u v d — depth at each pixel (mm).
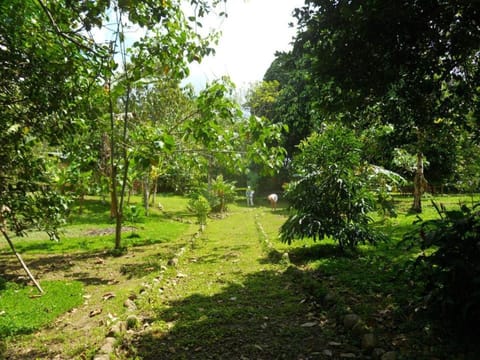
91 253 8367
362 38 3598
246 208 21578
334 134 6852
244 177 32688
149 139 6676
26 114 3824
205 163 10672
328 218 6543
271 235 9867
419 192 11961
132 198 22406
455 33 3662
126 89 8203
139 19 3715
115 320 3666
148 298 4477
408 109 4707
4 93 3764
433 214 11125
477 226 2875
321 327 3348
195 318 3717
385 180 9367
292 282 4969
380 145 6488
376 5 3381
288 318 3643
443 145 5719
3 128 3912
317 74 3965
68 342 3336
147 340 3215
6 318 3938
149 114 14695
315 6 3770
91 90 5582
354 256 6191
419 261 3197
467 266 2756
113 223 13758
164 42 7113
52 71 3617
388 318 3379
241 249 8000
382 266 5293
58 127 4059
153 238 10305
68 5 3410
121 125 8930
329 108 4254
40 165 4977
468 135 6266
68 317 4121
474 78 4430
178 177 17734
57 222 5453
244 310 3869
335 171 6664
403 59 3729
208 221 15031
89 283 5703
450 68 4016
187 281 5402
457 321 2889
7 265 7152
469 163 14398
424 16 3479
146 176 14617
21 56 3635
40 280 5883
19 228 4887
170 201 23047
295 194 6898
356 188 6727
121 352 2988
